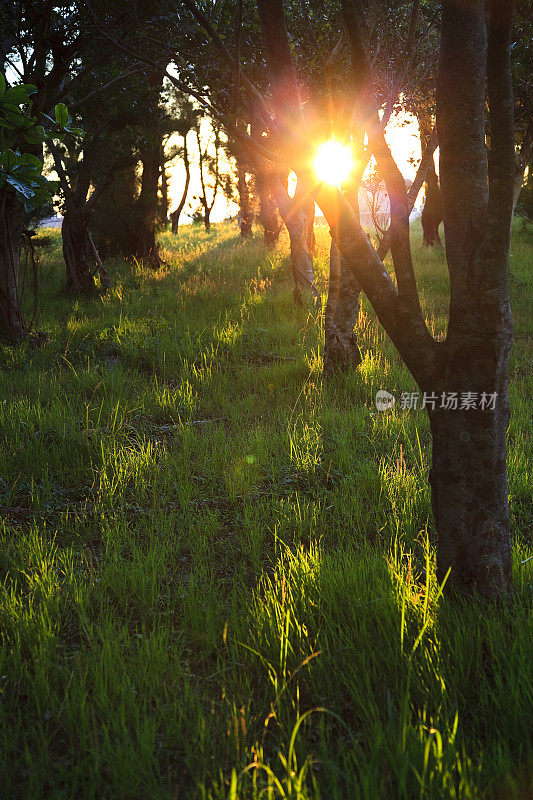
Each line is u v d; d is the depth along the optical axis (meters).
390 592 3.63
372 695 2.93
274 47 3.57
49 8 10.00
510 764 2.51
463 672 3.05
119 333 11.56
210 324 12.29
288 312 13.18
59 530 5.04
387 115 8.37
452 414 3.46
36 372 9.38
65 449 6.49
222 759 2.71
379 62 8.99
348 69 8.14
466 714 2.91
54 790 2.46
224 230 38.06
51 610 3.74
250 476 5.99
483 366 3.36
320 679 3.13
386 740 2.63
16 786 2.57
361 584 3.83
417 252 21.72
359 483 5.77
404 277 3.50
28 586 4.09
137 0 7.19
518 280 16.75
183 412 7.98
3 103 4.19
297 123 3.69
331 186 3.61
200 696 3.12
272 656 3.33
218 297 14.73
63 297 16.27
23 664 3.17
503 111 3.01
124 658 3.34
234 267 18.84
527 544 4.60
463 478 3.46
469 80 3.21
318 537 4.90
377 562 4.10
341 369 9.04
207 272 18.34
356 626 3.51
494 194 3.15
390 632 3.38
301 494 5.73
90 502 5.57
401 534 4.79
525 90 13.70
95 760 2.55
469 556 3.49
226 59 4.64
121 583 4.09
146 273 18.98
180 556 4.70
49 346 10.91
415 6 5.96
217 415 8.03
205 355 10.35
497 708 2.83
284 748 2.73
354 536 4.88
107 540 4.68
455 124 3.27
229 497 5.59
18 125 4.32
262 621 3.55
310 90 8.20
